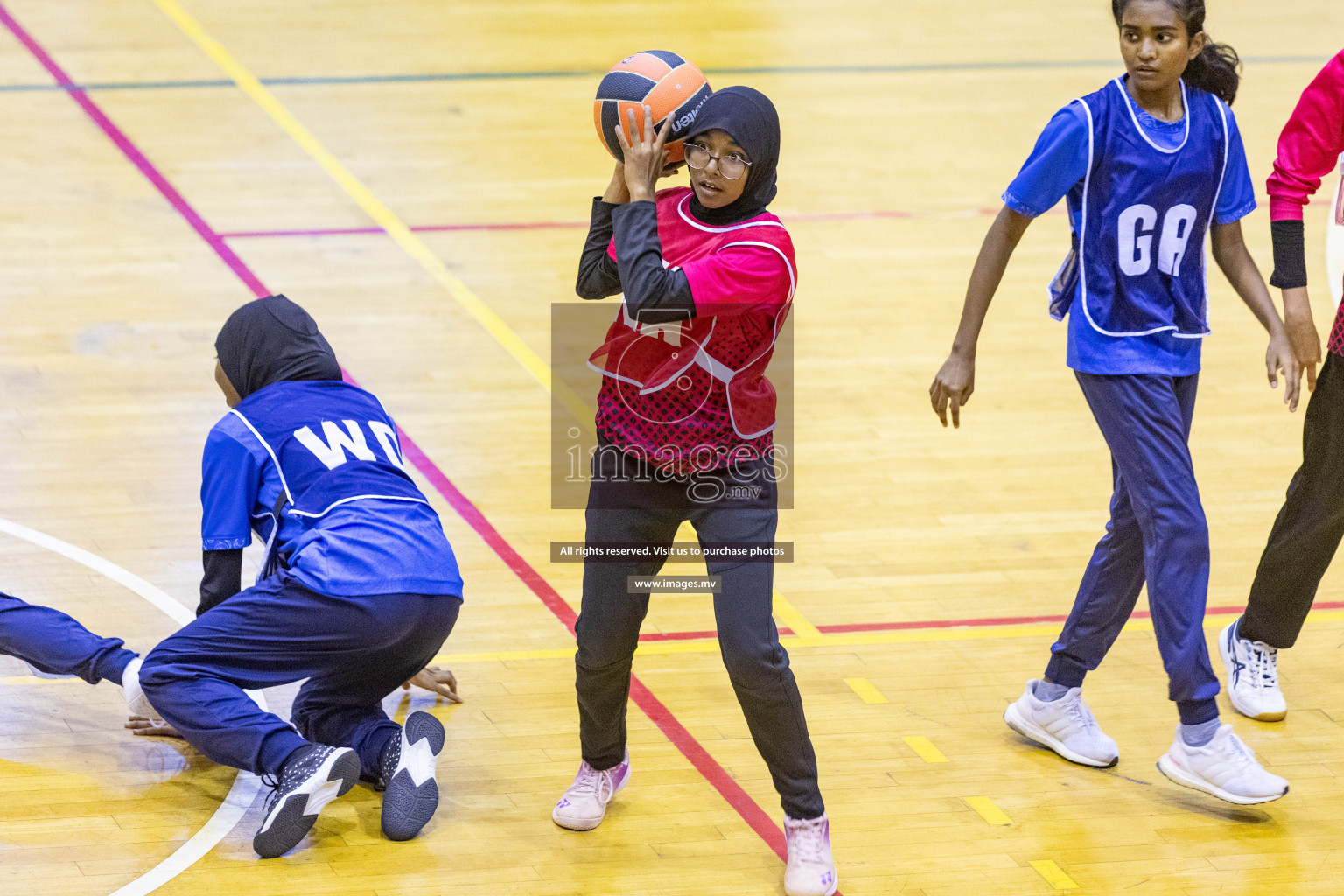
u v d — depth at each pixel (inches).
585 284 319.6
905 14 1165.1
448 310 658.2
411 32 1059.3
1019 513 515.2
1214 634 443.5
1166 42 331.3
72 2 1058.7
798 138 898.7
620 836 343.0
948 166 866.8
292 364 357.7
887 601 457.4
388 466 354.3
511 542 480.7
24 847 325.7
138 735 372.2
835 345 646.5
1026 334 666.8
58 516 474.6
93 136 824.9
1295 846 345.1
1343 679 421.1
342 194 777.6
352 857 330.0
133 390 565.3
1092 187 342.3
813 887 317.7
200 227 723.4
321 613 330.6
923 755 380.2
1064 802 362.0
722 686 411.2
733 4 1175.0
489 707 394.9
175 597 433.7
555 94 956.0
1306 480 378.0
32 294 639.8
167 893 313.0
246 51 993.5
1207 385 621.0
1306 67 1049.5
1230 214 353.7
